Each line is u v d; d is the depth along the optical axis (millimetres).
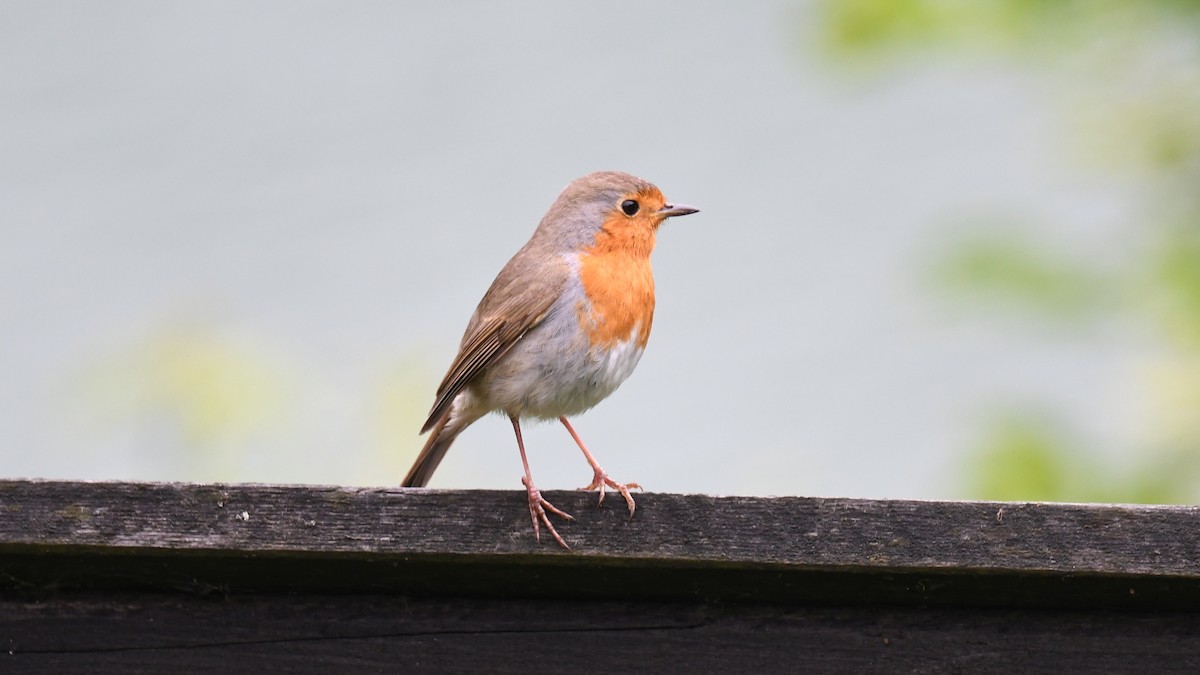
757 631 7961
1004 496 11891
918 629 7969
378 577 7809
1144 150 12695
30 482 7434
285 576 7770
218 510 7512
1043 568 7586
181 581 7777
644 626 7961
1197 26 12602
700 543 7652
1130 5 12719
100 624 7770
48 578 7730
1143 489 11727
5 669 7684
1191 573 7586
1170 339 12117
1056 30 12977
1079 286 12445
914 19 13172
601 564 7703
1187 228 12414
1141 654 7934
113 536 7422
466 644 7902
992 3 13039
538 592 7961
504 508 7672
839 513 7680
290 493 7566
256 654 7809
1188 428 11852
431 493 7652
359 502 7598
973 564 7594
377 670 7836
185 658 7770
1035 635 7961
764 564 7633
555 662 7902
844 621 7980
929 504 7660
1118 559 7594
